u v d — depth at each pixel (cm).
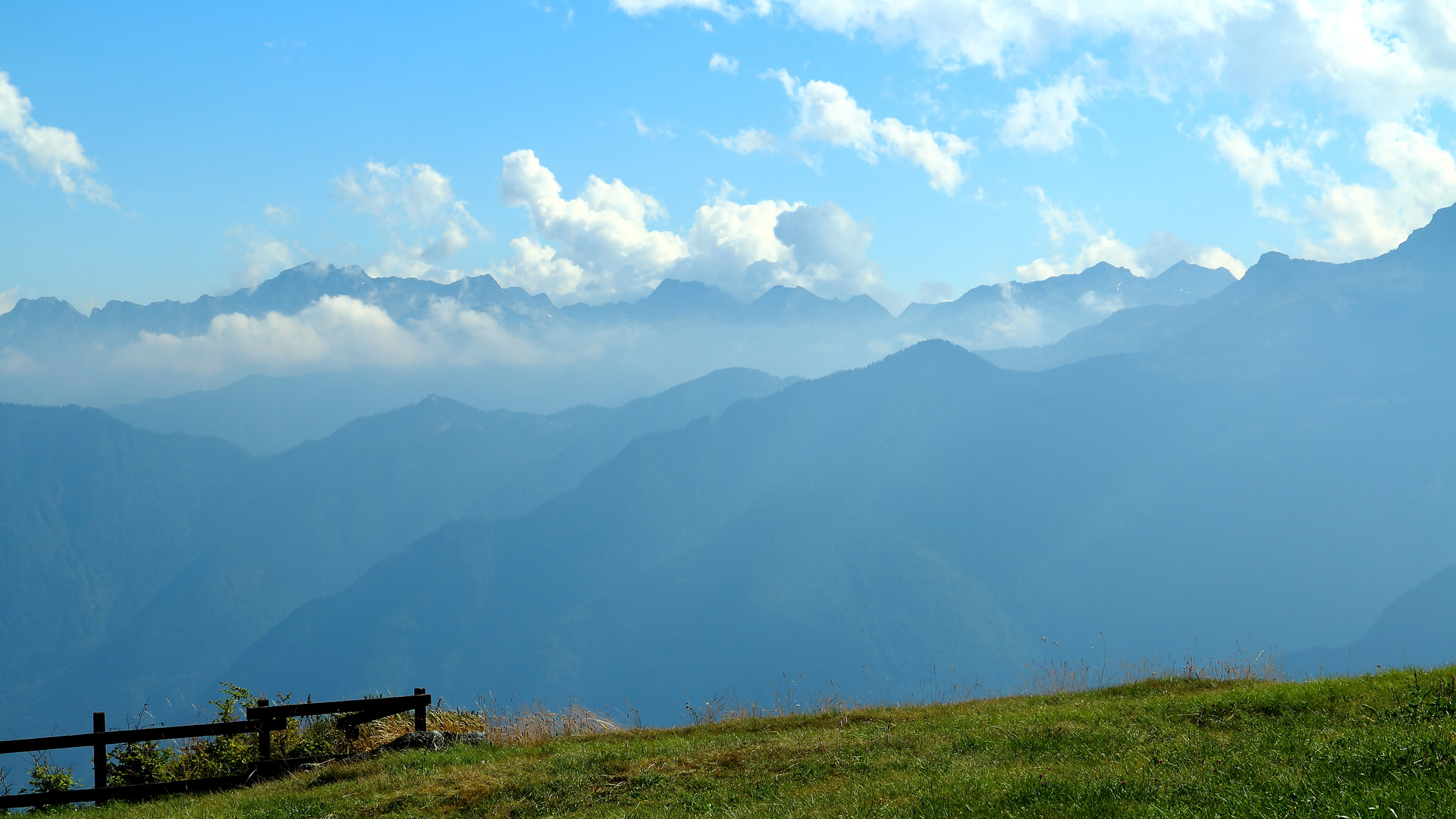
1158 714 1335
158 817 1351
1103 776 953
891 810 945
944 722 1493
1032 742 1230
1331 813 738
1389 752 869
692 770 1290
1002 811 893
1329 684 1323
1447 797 730
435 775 1398
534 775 1330
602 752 1460
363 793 1341
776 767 1260
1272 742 1030
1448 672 1250
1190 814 786
